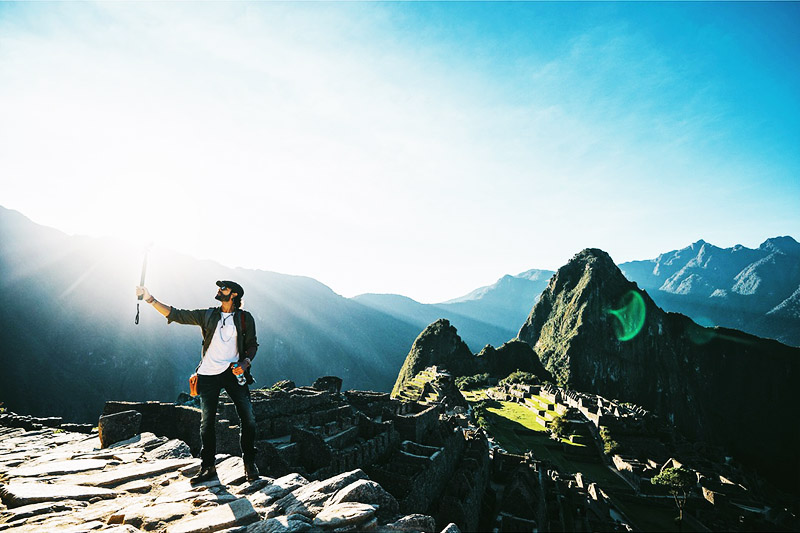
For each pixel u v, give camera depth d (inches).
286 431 960.3
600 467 3353.8
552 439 3846.0
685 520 2397.9
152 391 7386.8
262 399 980.6
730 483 3063.5
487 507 1422.2
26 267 7450.8
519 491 1384.1
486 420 4062.5
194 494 209.8
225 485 225.6
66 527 170.6
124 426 360.5
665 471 3036.4
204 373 229.0
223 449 600.4
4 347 6220.5
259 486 220.5
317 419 1077.8
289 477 234.8
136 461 291.0
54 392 6279.5
